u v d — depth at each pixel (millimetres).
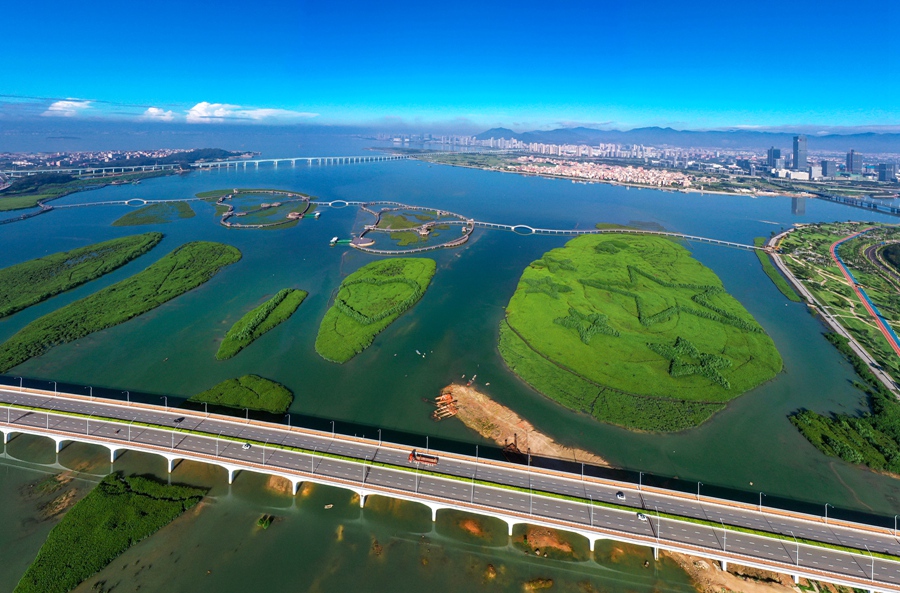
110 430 126125
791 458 129125
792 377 170000
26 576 91062
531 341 189000
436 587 93812
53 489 113688
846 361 182375
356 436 129875
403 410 146875
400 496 108000
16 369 162625
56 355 172750
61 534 99812
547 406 150125
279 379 161750
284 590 91688
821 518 103812
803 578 96125
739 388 159625
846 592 93250
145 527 102750
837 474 123500
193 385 157125
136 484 114562
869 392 160375
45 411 133250
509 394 156250
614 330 195375
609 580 96750
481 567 98375
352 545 102250
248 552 99438
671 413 146125
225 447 121250
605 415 145000
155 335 190625
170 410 135750
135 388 154250
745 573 97812
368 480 111688
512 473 115938
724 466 126000
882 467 124938
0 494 111812
